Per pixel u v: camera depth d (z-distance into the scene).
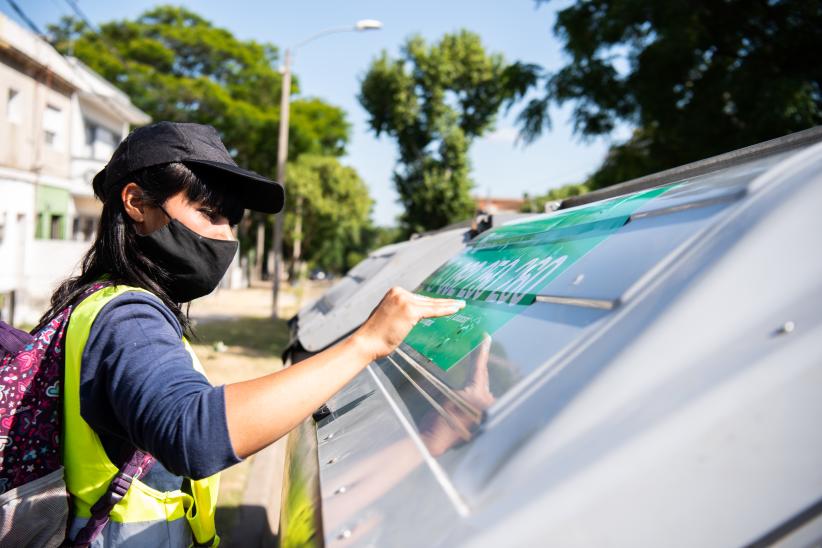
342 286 4.67
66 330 1.11
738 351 0.79
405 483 0.91
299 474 1.35
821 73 7.82
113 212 1.18
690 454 0.74
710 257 0.87
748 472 0.74
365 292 3.29
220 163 1.16
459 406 1.02
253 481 4.39
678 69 8.62
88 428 1.10
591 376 0.82
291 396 0.95
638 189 1.72
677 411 0.76
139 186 1.15
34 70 15.57
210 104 32.00
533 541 0.71
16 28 14.15
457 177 34.19
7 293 13.85
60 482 1.15
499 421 0.88
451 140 33.78
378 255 5.02
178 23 37.22
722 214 0.94
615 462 0.74
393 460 1.01
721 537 0.73
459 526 0.74
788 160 0.94
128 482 1.13
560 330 1.00
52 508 1.15
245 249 37.53
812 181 0.88
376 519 0.87
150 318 1.06
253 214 40.12
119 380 0.98
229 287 32.84
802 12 7.90
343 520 0.92
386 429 1.17
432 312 1.09
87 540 1.14
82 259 1.25
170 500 1.23
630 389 0.79
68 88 17.69
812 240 0.84
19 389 1.11
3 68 14.22
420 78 33.66
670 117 8.98
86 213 20.27
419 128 34.56
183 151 1.14
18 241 15.05
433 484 0.86
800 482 0.75
